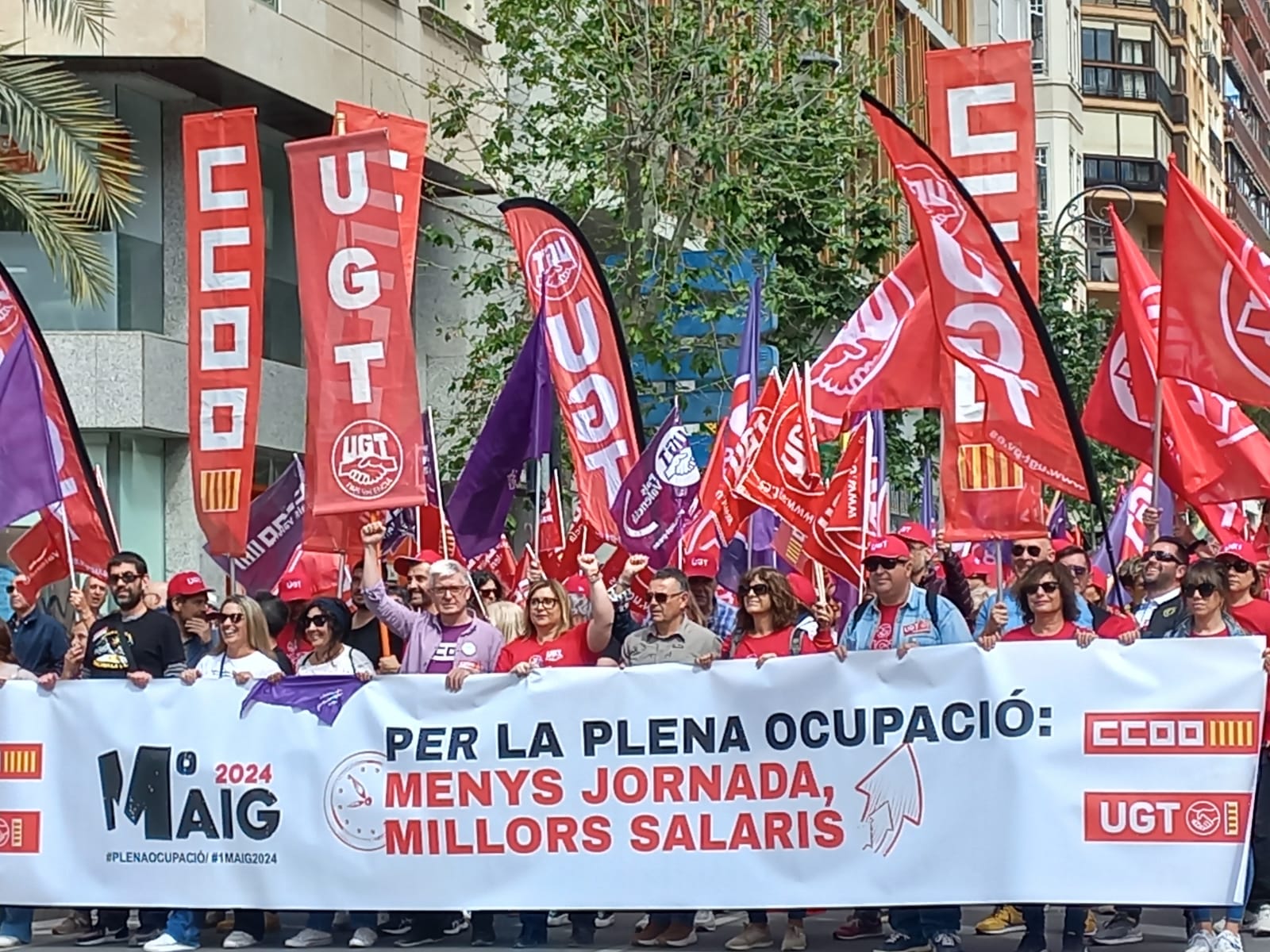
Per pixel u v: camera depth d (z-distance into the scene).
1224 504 14.02
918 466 29.45
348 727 11.38
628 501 13.38
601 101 22.08
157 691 11.64
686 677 11.01
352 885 11.34
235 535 13.11
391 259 12.24
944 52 12.82
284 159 24.58
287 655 12.75
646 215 21.80
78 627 13.45
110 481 21.66
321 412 12.31
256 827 11.47
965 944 11.41
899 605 11.04
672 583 11.27
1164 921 12.66
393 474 12.20
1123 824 10.37
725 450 14.02
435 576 11.71
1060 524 19.25
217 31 20.92
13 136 15.38
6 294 12.91
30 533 13.30
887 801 10.71
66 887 11.69
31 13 20.28
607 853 11.08
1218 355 12.18
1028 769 10.49
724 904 10.93
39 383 12.29
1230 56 92.88
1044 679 10.48
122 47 20.55
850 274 23.58
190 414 13.25
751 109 22.05
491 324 22.73
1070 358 28.89
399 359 12.23
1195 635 10.74
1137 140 70.19
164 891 11.57
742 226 21.38
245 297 13.10
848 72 23.34
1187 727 10.30
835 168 22.58
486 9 24.69
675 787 11.02
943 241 11.53
